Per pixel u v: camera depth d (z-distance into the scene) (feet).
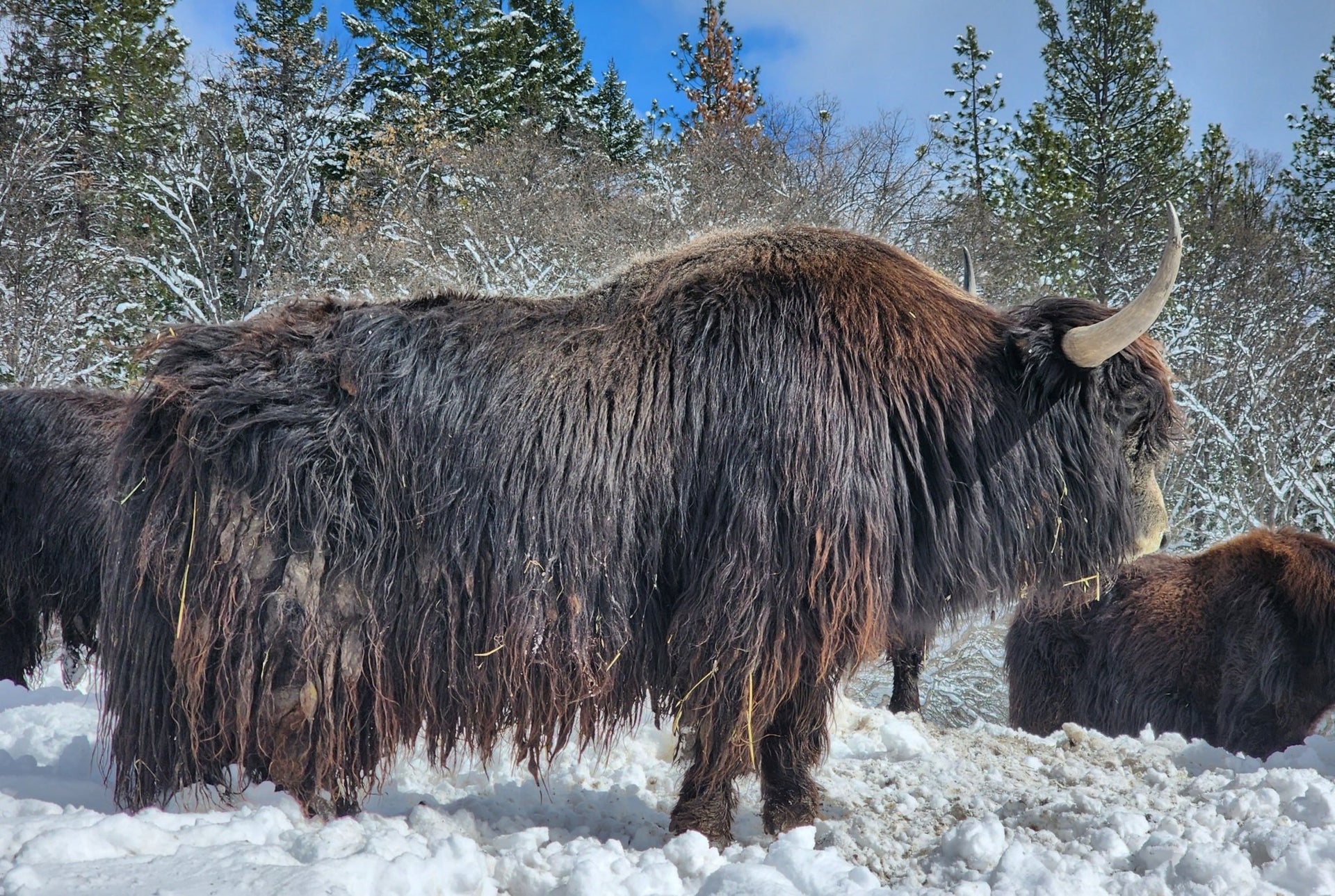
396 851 9.43
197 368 11.53
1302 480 49.67
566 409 11.48
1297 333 68.18
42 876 7.87
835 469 11.25
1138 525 13.52
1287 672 22.95
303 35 86.99
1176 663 24.56
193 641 10.91
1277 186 99.25
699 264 12.75
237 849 8.62
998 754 17.29
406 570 11.19
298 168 80.18
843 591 11.15
